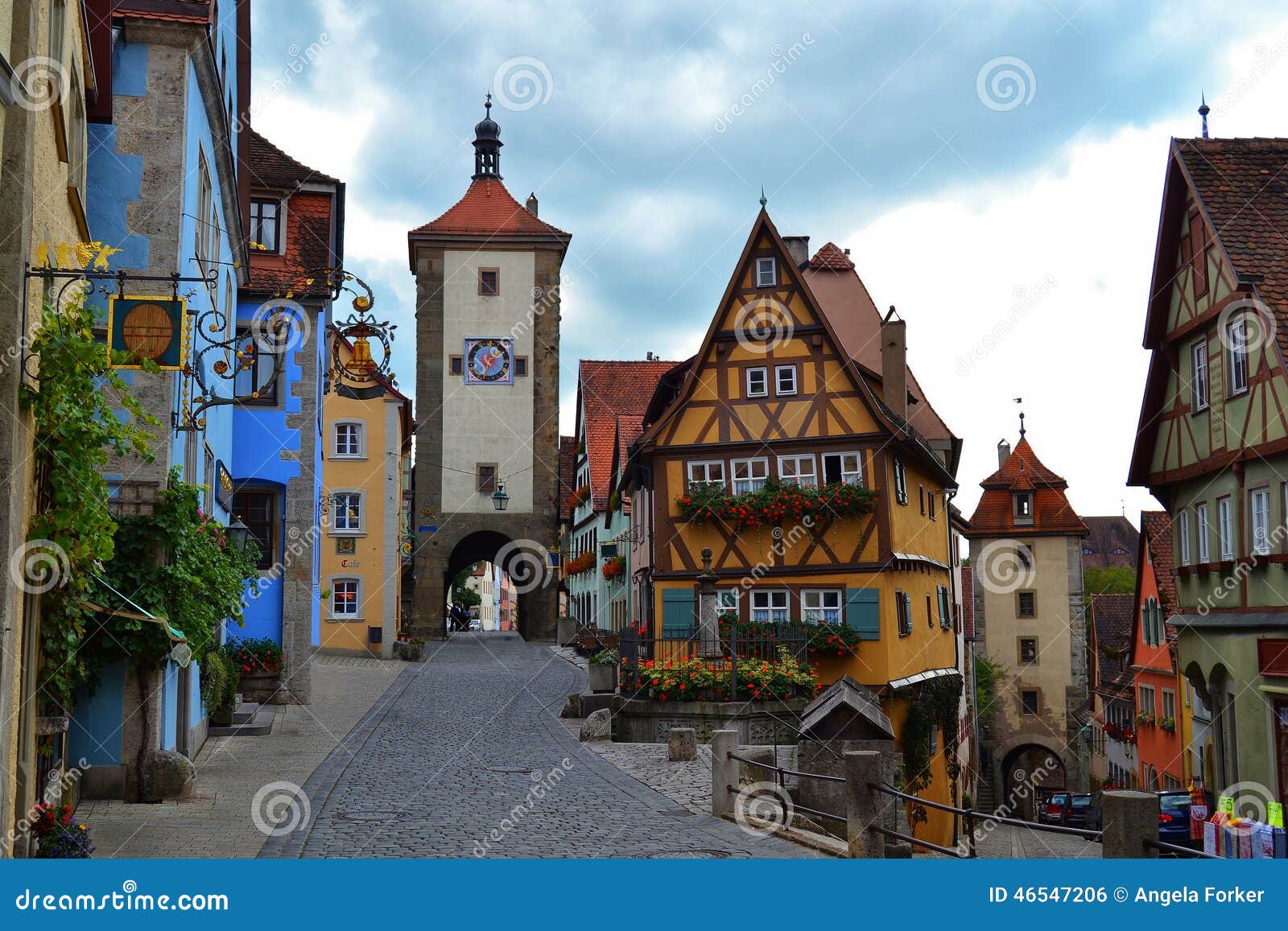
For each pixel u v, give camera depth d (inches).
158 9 532.7
